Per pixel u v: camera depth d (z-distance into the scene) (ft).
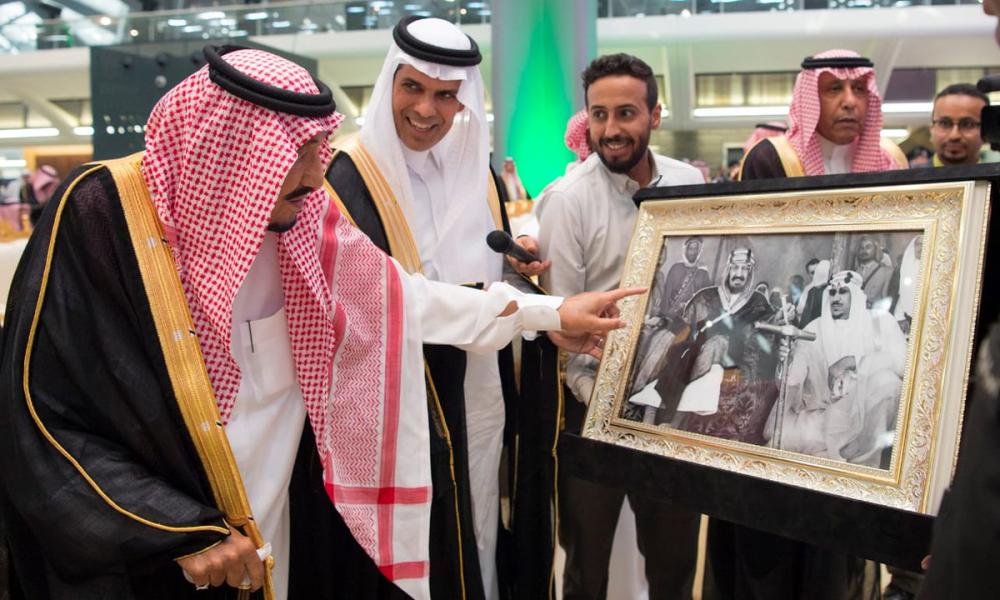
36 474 3.90
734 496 4.50
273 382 4.73
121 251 4.19
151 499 3.95
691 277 5.26
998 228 4.27
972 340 3.95
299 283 4.69
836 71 8.02
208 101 4.10
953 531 2.52
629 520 7.58
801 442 4.39
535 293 6.34
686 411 4.91
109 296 4.20
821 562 5.93
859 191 4.58
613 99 6.34
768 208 5.01
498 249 5.79
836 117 8.11
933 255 4.19
